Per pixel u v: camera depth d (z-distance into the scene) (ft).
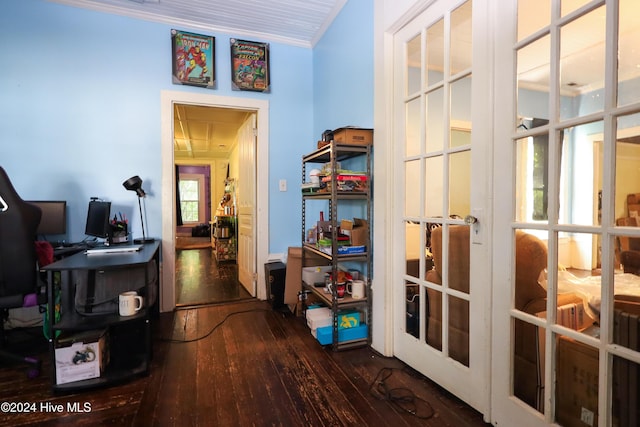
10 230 6.04
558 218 4.00
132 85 9.52
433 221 5.89
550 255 4.05
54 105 8.89
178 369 6.38
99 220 8.07
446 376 5.61
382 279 7.02
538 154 4.25
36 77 8.73
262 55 10.84
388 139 6.88
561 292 4.00
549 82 4.04
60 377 5.62
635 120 3.45
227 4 9.08
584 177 3.73
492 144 4.74
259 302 10.81
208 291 12.23
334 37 9.60
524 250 4.38
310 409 5.14
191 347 7.36
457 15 5.51
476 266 5.02
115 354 6.84
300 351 7.18
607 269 3.47
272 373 6.23
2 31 8.47
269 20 9.94
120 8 9.25
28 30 8.66
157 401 5.36
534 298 4.36
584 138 3.74
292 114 11.32
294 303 9.57
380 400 5.37
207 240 29.32
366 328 7.48
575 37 3.82
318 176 8.18
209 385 5.82
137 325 7.95
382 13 6.93
